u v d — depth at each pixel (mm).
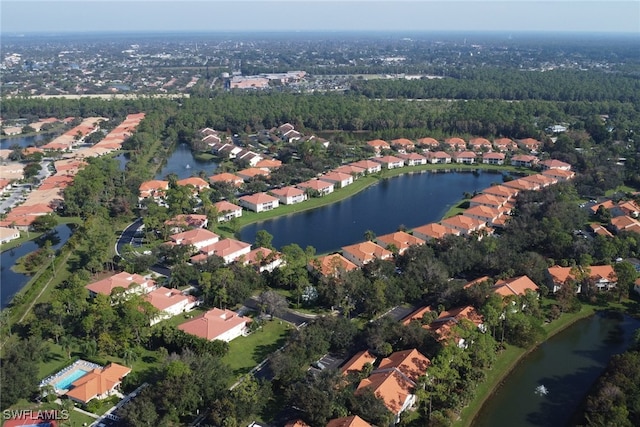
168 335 159750
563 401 143750
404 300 191500
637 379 137125
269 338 170375
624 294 193250
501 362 159125
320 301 191000
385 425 126188
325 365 154250
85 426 130250
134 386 144875
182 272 199125
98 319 163375
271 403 139375
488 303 164750
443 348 145125
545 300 192375
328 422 127500
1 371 136750
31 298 190375
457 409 135500
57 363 155000
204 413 135250
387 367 145375
